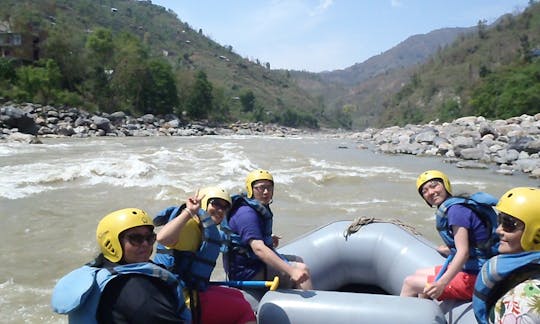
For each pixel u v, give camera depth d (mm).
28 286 6133
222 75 165125
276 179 13805
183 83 70688
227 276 3617
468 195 3219
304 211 10391
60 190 11602
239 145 27312
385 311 2943
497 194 12906
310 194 12227
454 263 3037
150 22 181250
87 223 8984
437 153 22422
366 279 4148
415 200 11609
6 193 11117
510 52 130000
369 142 31922
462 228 3098
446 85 136250
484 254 3121
